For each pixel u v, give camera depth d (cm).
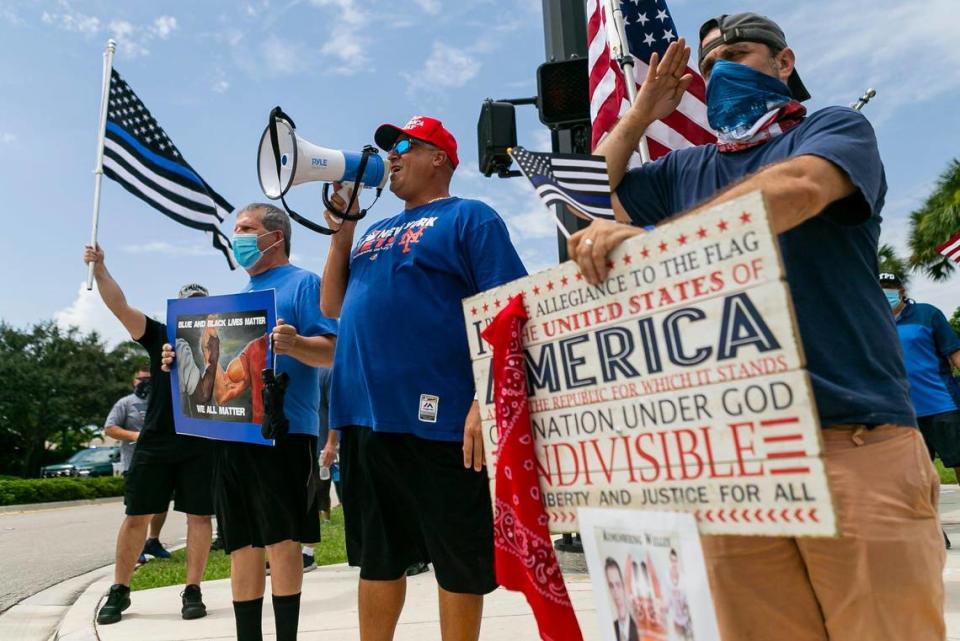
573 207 175
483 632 328
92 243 394
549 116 445
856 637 141
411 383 231
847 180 136
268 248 336
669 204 194
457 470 232
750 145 172
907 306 538
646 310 117
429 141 262
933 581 141
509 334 138
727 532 106
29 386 3847
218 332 307
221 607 422
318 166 248
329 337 310
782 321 101
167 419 405
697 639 108
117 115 425
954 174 2667
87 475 3052
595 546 124
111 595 389
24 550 818
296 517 296
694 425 111
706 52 184
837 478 141
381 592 238
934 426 518
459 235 242
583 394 127
